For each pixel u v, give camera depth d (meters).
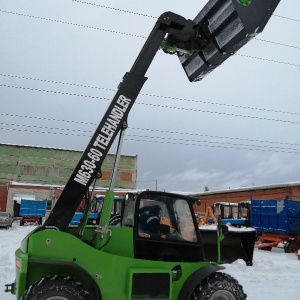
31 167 48.19
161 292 4.20
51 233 3.95
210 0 4.64
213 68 4.95
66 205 4.20
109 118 4.43
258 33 4.22
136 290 4.09
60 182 48.66
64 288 3.72
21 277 3.84
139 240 4.56
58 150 49.53
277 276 8.74
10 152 47.88
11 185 42.22
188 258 4.71
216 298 4.34
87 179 4.29
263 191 29.41
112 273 4.07
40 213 32.25
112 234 4.57
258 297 6.52
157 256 4.57
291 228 15.34
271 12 4.19
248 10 4.21
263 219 16.78
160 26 4.67
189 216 4.89
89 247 4.03
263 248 16.48
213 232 8.42
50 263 3.82
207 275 4.32
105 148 4.37
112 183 4.49
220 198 33.78
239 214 18.47
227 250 10.17
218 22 4.58
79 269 3.89
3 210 42.62
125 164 50.72
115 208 6.97
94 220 5.38
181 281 4.45
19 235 20.28
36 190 42.69
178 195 4.92
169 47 4.81
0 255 10.27
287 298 6.49
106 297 4.02
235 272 9.09
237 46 4.47
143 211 4.72
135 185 50.38
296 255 13.60
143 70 4.59
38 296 3.63
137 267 4.17
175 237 4.74
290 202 15.68
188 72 5.26
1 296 5.73
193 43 4.79
